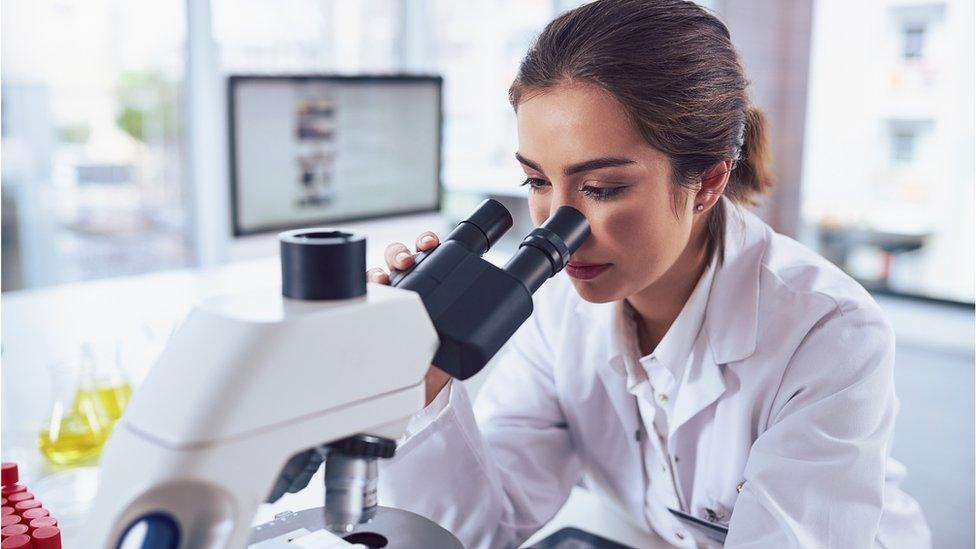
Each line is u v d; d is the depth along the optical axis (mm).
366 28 3186
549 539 1035
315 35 3027
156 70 2670
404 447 912
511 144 3420
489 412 1160
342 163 2627
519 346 1205
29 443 1154
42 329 1635
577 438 1177
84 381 1126
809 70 2832
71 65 2521
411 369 527
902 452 2264
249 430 455
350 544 616
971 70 2744
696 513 1041
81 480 1045
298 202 2545
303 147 2516
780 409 928
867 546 826
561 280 1172
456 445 948
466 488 968
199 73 2717
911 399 2533
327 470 553
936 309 3027
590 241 763
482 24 3363
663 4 791
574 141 728
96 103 2586
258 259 2480
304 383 472
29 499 845
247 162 2395
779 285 957
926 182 2934
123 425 483
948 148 2865
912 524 1069
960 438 2324
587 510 1169
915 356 2771
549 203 790
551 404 1179
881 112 2902
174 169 2777
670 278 969
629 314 1052
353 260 512
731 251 973
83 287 1990
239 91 2328
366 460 552
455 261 613
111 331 1617
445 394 928
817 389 888
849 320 906
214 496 451
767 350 937
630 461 1125
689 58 759
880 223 3035
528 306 601
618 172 735
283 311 484
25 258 2549
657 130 734
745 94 855
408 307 527
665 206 773
